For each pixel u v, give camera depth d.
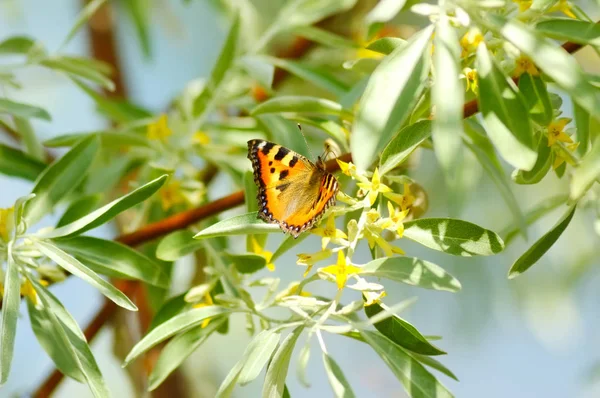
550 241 0.93
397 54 0.90
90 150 1.00
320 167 0.95
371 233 0.93
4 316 0.94
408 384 0.92
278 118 1.02
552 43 0.89
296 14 1.11
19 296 0.95
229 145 1.10
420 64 0.90
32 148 1.10
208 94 1.09
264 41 1.11
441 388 0.92
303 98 0.98
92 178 1.08
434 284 0.91
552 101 0.95
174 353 0.97
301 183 0.94
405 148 0.93
